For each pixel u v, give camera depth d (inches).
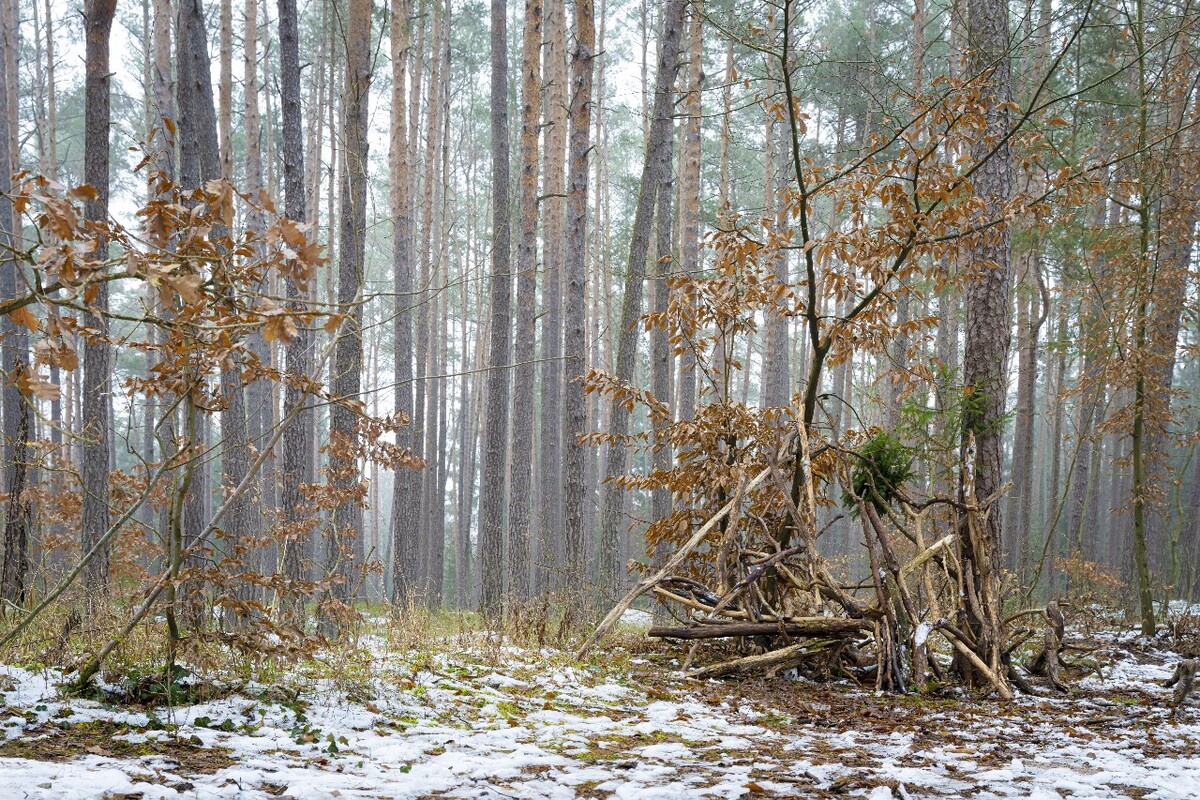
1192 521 794.2
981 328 362.9
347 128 438.3
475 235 1353.3
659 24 1134.4
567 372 561.3
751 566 368.5
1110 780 179.3
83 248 101.7
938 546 338.0
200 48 477.1
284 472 443.8
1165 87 537.3
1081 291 653.3
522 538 584.4
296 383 229.8
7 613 282.8
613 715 243.6
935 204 327.9
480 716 223.5
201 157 479.5
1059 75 750.5
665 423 410.0
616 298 1562.5
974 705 292.8
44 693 184.1
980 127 329.1
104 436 386.0
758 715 258.5
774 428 375.6
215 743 166.4
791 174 876.0
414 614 345.7
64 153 1380.4
